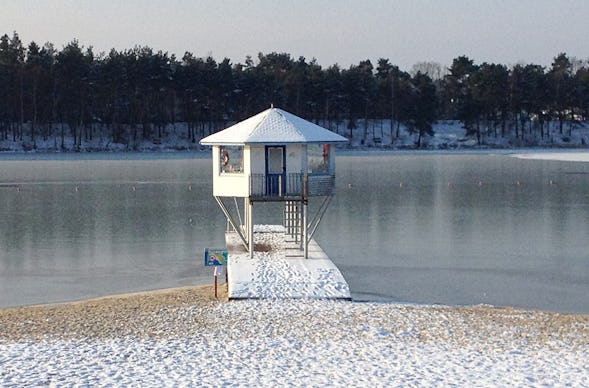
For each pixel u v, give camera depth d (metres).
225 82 160.75
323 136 39.66
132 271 40.88
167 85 158.50
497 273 40.44
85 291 36.41
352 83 168.62
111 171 106.69
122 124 160.12
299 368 23.28
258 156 38.78
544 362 23.86
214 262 36.44
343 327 28.00
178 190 81.81
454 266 42.12
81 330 28.05
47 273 40.50
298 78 167.62
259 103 164.38
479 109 171.62
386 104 175.38
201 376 22.52
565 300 34.78
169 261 43.47
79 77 151.38
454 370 23.05
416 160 132.38
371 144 165.88
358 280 38.69
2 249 47.28
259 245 41.78
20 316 30.48
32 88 148.88
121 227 56.09
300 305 31.12
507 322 29.12
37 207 67.38
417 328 27.97
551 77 180.00
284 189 38.88
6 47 154.00
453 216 61.97
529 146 171.12
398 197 75.62
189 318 29.50
